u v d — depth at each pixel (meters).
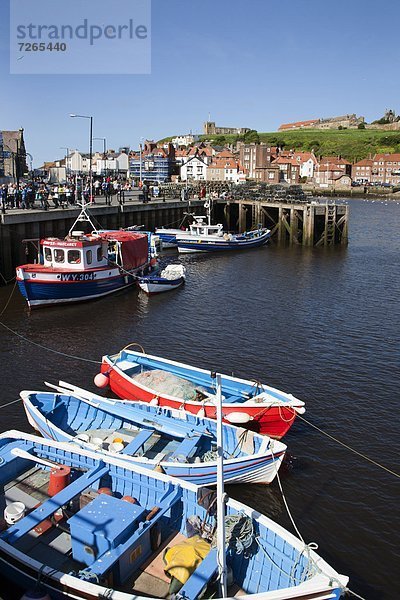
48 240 31.36
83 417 16.67
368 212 105.88
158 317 29.92
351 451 16.44
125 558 10.02
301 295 35.94
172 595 9.27
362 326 28.84
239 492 14.41
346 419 18.36
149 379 18.09
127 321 29.00
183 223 61.31
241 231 67.75
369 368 22.70
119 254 35.12
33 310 30.25
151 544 10.73
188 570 9.76
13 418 17.72
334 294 36.34
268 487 14.66
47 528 11.05
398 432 17.56
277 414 16.05
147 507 11.83
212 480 13.62
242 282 39.97
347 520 13.45
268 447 14.27
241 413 15.74
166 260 48.97
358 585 11.45
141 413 15.71
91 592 8.88
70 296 31.45
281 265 47.34
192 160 137.12
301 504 14.01
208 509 11.09
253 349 24.86
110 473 12.33
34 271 29.34
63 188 49.25
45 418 15.31
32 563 9.48
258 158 147.38
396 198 147.62
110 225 47.09
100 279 32.62
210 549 10.11
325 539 12.79
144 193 55.84
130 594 9.02
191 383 18.09
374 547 12.59
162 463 13.24
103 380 18.91
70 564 10.26
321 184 165.25
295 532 12.97
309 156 170.38
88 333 26.75
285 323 29.19
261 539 10.59
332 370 22.44
